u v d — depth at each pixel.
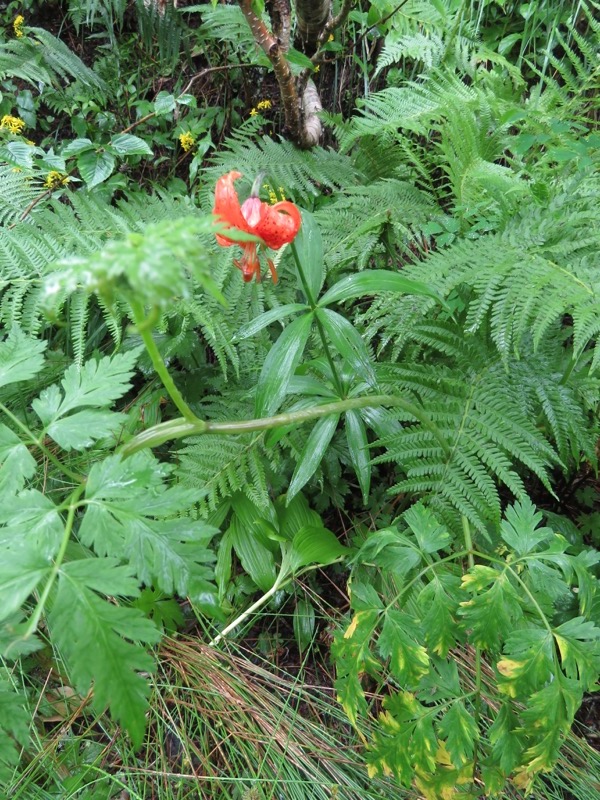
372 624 1.38
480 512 1.66
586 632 1.28
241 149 2.47
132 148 2.35
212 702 1.72
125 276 0.75
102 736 1.74
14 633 0.99
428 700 1.40
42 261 1.88
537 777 1.52
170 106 2.64
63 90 3.09
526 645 1.27
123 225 2.05
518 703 1.57
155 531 1.01
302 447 1.90
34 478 1.98
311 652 1.92
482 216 2.10
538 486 2.18
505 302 1.59
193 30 2.95
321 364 1.67
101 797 1.56
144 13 2.85
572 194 1.89
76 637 0.89
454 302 1.90
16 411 2.05
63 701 1.73
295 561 1.77
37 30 2.90
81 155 2.30
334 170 2.52
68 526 0.99
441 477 1.65
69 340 2.28
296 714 1.71
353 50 2.97
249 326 1.45
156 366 1.00
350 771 1.63
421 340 1.81
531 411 1.79
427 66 2.63
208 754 1.64
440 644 1.34
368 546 1.49
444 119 2.32
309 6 2.13
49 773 1.58
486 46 3.02
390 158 2.50
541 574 1.36
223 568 1.83
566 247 1.69
